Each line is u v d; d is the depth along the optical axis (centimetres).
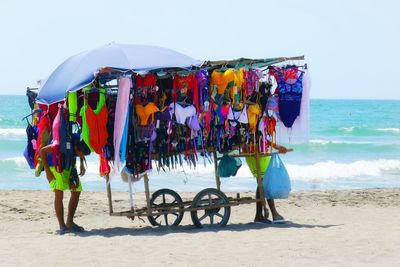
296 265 700
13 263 734
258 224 1017
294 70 997
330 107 11281
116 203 1413
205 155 970
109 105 927
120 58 920
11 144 3428
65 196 1523
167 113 928
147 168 929
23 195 1553
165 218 1031
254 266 698
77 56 967
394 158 3086
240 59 952
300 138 1013
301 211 1250
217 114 961
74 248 820
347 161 2931
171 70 923
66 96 911
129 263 723
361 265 694
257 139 991
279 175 997
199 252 779
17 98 15938
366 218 1141
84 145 927
